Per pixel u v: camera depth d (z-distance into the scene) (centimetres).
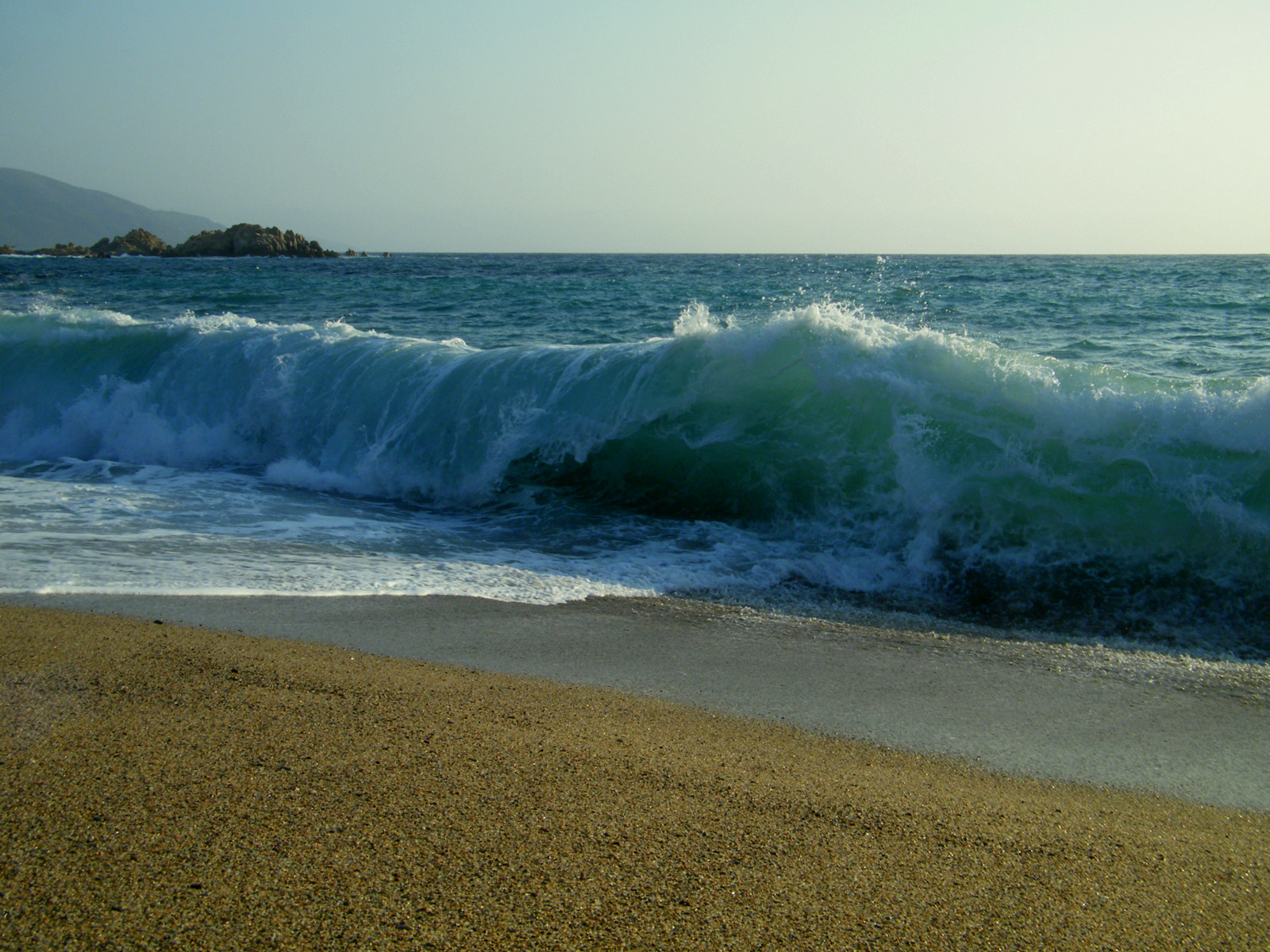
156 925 208
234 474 885
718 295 2570
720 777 311
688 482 746
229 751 303
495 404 841
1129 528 585
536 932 214
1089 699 421
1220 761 358
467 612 504
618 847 256
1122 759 357
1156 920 240
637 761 320
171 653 402
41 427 1012
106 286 3155
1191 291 2688
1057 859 270
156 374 1017
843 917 230
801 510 689
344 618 479
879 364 697
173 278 3869
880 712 396
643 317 1988
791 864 254
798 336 731
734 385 745
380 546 644
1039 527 604
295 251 10481
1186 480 580
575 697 388
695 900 233
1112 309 2072
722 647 472
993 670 457
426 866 239
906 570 605
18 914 210
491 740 328
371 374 926
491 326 1838
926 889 247
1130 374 644
